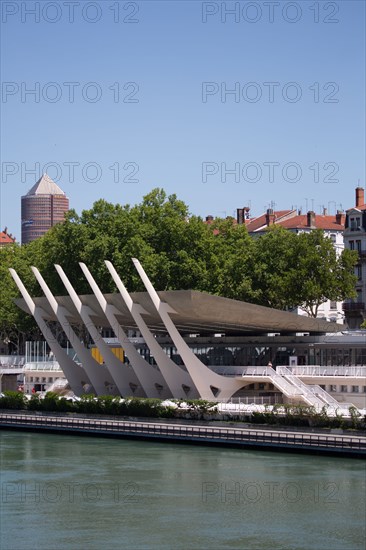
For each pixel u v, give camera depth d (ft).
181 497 298.76
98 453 375.04
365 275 624.18
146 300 443.73
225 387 456.86
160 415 439.63
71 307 490.90
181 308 432.66
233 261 565.53
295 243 572.10
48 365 585.22
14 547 252.21
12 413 492.54
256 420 409.28
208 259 579.48
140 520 274.77
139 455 367.86
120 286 449.89
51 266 603.26
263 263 564.71
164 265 563.07
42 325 504.84
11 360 640.99
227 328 503.20
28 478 327.47
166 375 455.63
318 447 357.82
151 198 606.96
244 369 462.19
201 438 389.60
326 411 395.75
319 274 560.20
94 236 589.32
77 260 588.09
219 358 522.88
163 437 401.90
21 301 511.40
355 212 632.38
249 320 453.58
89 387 517.96
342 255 572.92
